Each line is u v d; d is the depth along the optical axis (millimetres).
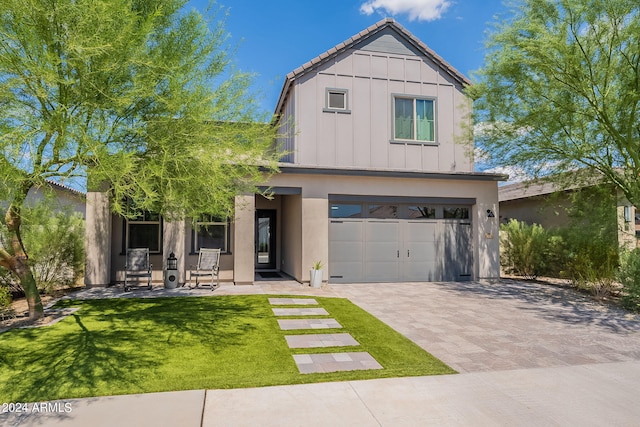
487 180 13312
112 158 4984
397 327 7160
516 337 6574
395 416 3750
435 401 4094
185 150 5863
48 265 10102
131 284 11828
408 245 13008
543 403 4074
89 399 4047
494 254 13375
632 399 4191
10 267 7195
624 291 9172
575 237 12633
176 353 5496
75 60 4867
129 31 5016
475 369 5055
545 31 9195
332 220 12500
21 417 3662
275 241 15633
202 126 5934
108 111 5625
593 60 9477
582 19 9141
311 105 13586
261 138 7082
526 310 8734
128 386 4367
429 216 13234
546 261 13969
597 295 10117
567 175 11930
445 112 14570
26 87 5051
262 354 5531
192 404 3947
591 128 10461
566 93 10164
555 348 5988
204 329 6766
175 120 5824
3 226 7098
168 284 11031
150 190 5219
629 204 11945
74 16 4820
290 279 13164
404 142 14133
